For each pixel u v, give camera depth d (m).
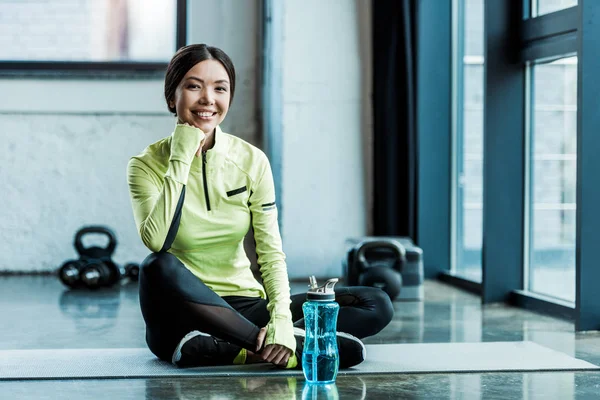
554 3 4.79
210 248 3.18
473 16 5.96
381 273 5.02
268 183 3.21
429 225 6.41
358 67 6.59
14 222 6.83
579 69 3.93
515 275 5.07
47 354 3.46
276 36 6.62
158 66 6.95
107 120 6.85
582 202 3.97
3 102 6.76
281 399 2.70
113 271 5.83
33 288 5.83
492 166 5.05
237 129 7.17
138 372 3.07
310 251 6.55
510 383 2.94
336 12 6.54
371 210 6.61
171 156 3.01
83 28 6.99
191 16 7.03
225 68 3.11
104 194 6.86
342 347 3.08
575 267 4.18
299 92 6.52
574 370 3.15
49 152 6.82
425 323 4.32
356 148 6.59
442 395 2.76
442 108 6.41
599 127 3.95
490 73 5.05
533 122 5.02
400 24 6.41
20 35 6.95
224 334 3.01
